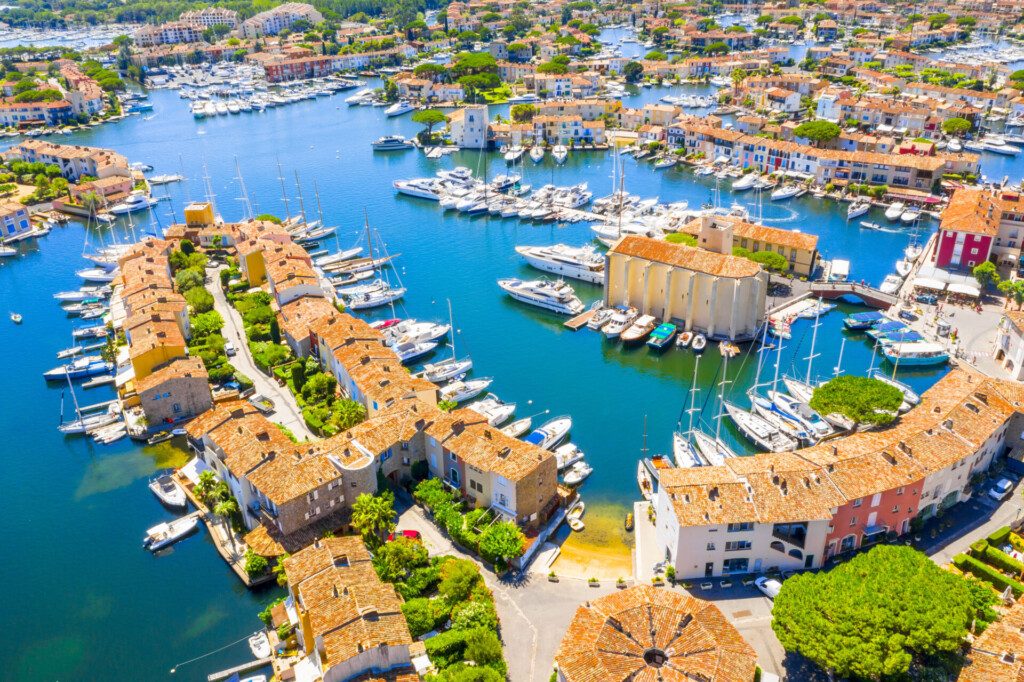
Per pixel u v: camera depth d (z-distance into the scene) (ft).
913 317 542.57
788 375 490.49
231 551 342.64
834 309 580.71
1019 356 460.14
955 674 254.06
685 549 309.22
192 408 441.27
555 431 424.05
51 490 394.73
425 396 418.92
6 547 357.82
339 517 342.44
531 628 294.66
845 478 316.81
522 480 334.03
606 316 563.48
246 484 342.44
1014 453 374.84
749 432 423.64
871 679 255.29
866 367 495.82
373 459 350.43
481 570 325.62
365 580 282.56
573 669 242.37
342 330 478.59
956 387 384.68
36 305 615.16
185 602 323.16
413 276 655.35
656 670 238.89
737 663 246.06
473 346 536.42
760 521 302.86
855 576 275.39
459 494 360.89
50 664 298.76
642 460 399.85
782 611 268.21
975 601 275.39
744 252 627.87
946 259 616.80
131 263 614.34
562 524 360.28
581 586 316.60
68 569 343.46
